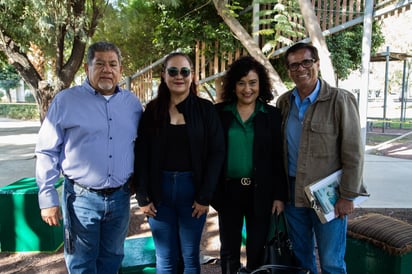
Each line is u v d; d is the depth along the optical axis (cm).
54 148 216
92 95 217
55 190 220
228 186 239
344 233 230
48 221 218
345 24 504
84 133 212
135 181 230
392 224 267
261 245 241
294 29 577
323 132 216
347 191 214
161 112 224
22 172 661
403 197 499
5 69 2578
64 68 743
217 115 232
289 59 225
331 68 390
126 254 289
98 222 224
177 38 737
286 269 217
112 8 730
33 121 2028
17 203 340
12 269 313
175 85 219
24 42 737
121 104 225
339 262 229
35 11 618
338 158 220
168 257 237
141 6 836
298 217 244
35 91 752
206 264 321
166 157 225
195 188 228
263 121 233
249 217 242
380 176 620
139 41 912
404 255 238
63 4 626
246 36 524
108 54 213
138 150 230
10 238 344
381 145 988
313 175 222
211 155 226
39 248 346
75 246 225
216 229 397
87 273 229
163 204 230
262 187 232
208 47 697
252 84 231
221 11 534
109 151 217
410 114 2306
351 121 211
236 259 248
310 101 223
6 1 598
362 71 448
